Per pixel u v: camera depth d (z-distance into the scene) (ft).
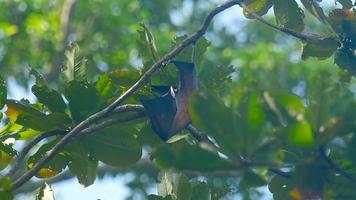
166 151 25.77
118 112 35.14
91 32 103.86
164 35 99.14
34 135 38.01
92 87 36.60
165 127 33.55
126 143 37.06
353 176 27.43
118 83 37.50
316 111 27.17
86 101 36.65
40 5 102.53
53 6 103.81
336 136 26.94
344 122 26.73
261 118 25.70
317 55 36.96
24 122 36.60
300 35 36.14
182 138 34.73
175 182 36.73
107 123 35.40
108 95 36.86
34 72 37.01
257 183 25.95
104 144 37.06
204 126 26.04
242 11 38.68
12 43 101.35
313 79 27.94
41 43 101.50
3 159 36.76
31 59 100.78
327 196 27.27
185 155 25.63
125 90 37.50
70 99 36.60
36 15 101.24
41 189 35.29
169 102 33.78
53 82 97.50
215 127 25.93
